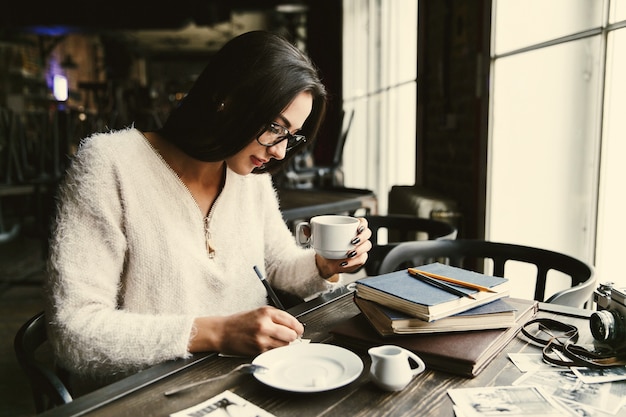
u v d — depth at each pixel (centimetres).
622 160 171
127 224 113
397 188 363
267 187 142
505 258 171
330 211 269
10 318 330
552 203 212
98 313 100
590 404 78
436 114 345
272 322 95
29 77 1136
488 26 254
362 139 572
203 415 75
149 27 1062
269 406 79
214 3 885
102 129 126
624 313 91
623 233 172
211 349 96
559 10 203
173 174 118
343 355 91
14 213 664
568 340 97
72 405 79
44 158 517
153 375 88
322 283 134
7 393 235
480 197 265
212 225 124
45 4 1007
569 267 154
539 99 219
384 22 470
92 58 1622
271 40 109
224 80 106
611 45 175
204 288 122
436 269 114
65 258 103
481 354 88
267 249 144
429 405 79
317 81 112
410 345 92
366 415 76
